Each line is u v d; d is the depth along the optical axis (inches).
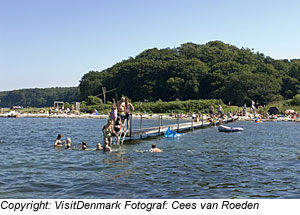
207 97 4985.2
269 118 2534.5
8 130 1429.6
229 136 1254.3
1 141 1011.9
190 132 1424.7
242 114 2837.1
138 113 3314.5
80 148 859.4
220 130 1478.8
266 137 1227.9
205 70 5172.2
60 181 488.7
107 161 661.9
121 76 5787.4
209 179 512.4
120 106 995.9
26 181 486.9
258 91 4274.1
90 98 3880.4
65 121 2240.4
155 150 816.9
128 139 1067.9
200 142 1039.6
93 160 672.4
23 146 891.4
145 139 1106.1
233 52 6294.3
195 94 5049.2
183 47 6801.2
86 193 429.1
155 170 576.4
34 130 1444.4
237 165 636.7
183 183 484.1
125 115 1000.9
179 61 5457.7
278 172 574.2
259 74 4557.1
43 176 520.7
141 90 5329.7
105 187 457.4
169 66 5438.0
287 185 483.2
